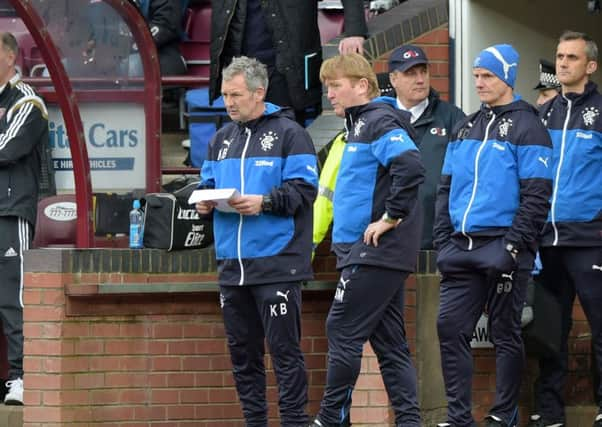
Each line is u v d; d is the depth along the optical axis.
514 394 32.09
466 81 39.38
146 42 38.59
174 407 36.50
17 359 37.66
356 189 31.05
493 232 31.38
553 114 34.84
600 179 34.34
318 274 36.38
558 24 41.00
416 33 39.28
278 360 31.95
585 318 37.22
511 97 31.75
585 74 34.47
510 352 31.95
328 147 36.88
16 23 42.34
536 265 33.94
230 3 39.09
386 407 35.19
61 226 38.53
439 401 36.12
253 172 31.94
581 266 34.34
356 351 31.00
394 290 31.08
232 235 31.81
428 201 35.78
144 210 37.16
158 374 36.44
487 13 39.53
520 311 31.84
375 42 38.62
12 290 37.69
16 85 37.84
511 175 31.38
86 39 37.94
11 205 37.59
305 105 38.88
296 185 31.66
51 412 35.56
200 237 36.69
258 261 31.64
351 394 31.61
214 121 42.22
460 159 31.91
